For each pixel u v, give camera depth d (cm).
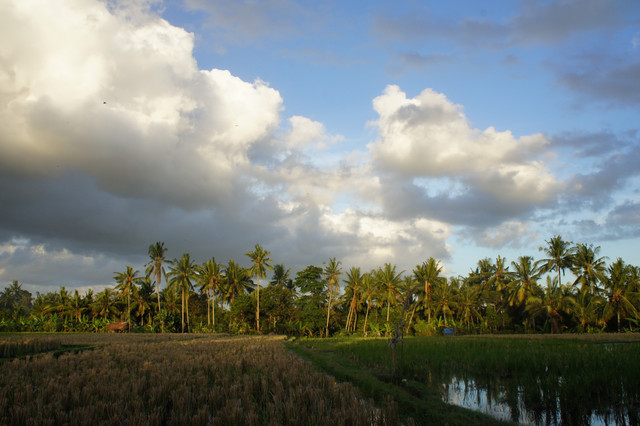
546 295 5494
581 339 3338
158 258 6775
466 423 934
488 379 1534
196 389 1083
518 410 1139
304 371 1353
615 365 1393
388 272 6575
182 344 2798
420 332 5756
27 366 1450
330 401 956
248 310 7075
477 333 6100
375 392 1216
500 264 6894
